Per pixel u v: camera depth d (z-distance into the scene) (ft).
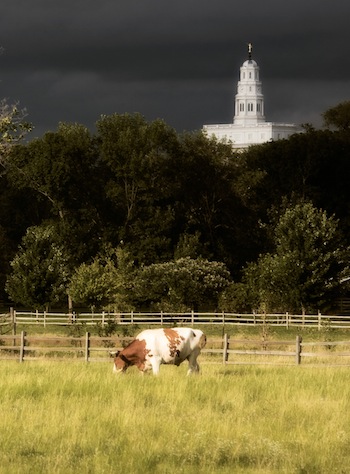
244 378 85.81
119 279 224.33
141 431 58.85
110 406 68.33
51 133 280.51
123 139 283.18
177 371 94.22
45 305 222.28
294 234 204.33
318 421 63.62
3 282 272.92
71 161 280.92
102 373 89.15
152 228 280.31
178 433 58.39
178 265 230.68
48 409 65.98
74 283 223.92
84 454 53.21
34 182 281.33
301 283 201.57
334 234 206.59
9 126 135.64
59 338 111.24
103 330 151.33
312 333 177.27
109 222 289.74
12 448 54.39
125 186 288.10
